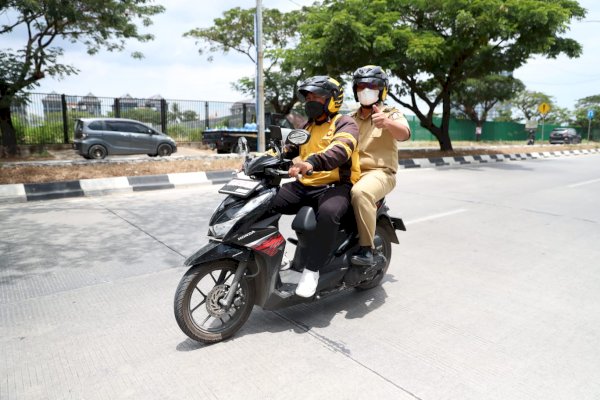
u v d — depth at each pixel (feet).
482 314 11.80
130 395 8.25
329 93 10.50
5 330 10.85
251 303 10.55
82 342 10.27
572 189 33.50
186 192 30.71
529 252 17.38
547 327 11.07
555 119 183.42
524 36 49.21
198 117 74.74
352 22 45.14
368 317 11.60
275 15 83.30
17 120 60.75
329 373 8.97
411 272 15.07
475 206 26.48
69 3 45.47
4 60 50.57
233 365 9.27
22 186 27.48
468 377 8.86
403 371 9.07
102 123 53.21
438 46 48.03
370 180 11.25
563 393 8.36
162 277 14.49
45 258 16.31
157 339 10.41
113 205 25.96
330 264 11.19
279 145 10.96
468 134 113.60
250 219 9.89
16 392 8.36
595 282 14.19
